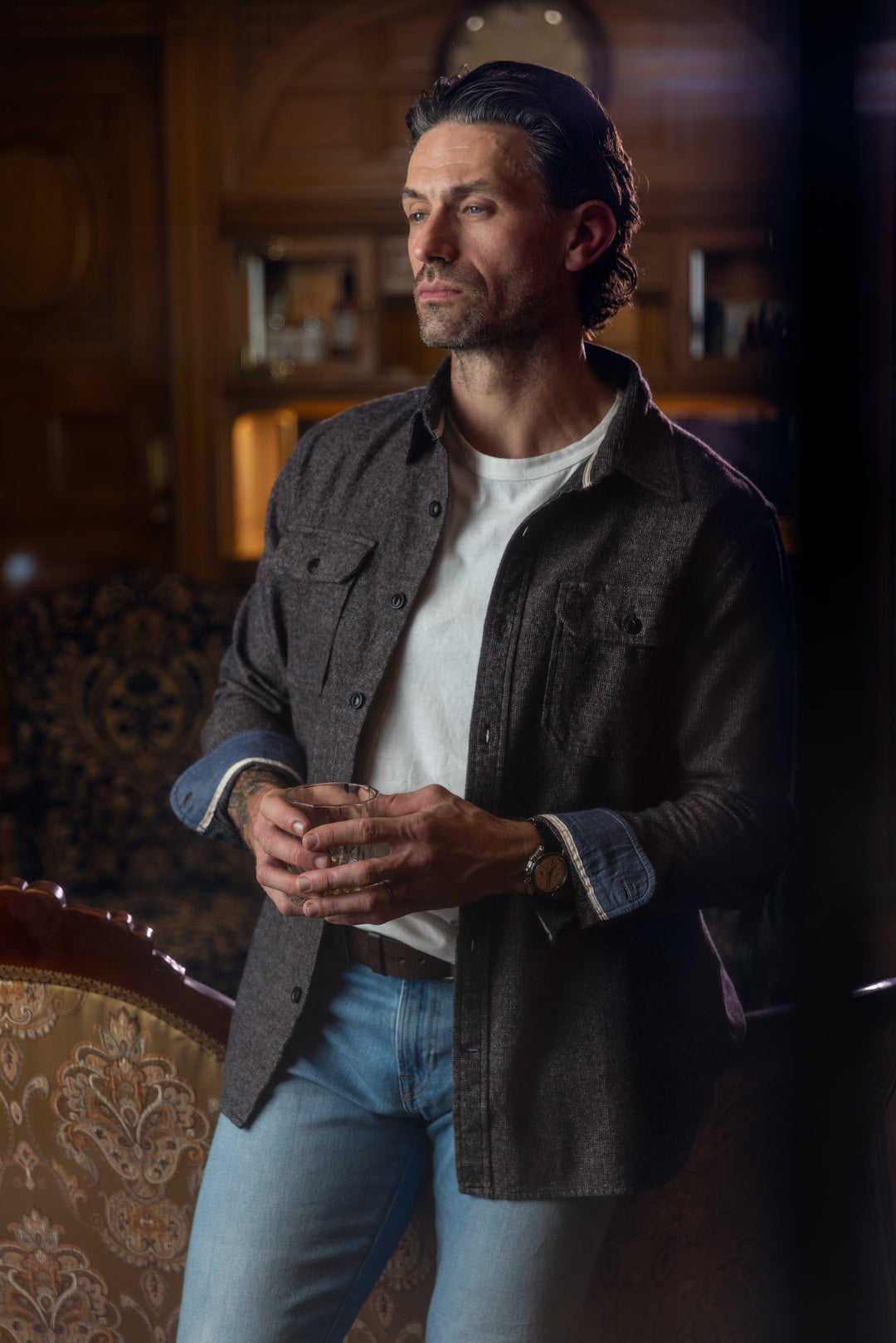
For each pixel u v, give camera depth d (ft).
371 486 3.58
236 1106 3.44
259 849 3.24
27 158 14.66
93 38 14.25
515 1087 3.23
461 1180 3.25
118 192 14.64
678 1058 3.35
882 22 1.72
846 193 1.77
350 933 3.41
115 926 3.79
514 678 3.28
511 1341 3.15
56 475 15.12
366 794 3.14
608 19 13.46
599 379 3.61
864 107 1.74
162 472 14.98
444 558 3.43
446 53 13.79
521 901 3.26
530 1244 3.20
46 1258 3.97
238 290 14.46
